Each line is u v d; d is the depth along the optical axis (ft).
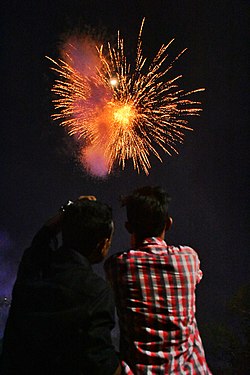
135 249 8.68
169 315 8.02
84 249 8.11
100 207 8.25
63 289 7.44
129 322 8.07
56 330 7.16
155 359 7.80
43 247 8.63
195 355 8.13
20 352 7.30
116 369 7.19
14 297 7.79
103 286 7.63
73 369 7.09
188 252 8.66
